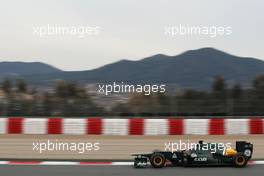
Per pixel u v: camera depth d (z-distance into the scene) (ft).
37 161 101.71
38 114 148.36
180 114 148.36
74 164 98.27
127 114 148.25
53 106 149.48
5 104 148.05
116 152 111.24
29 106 148.77
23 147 117.19
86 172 88.69
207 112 148.46
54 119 128.47
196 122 129.70
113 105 149.18
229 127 130.62
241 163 94.68
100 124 129.29
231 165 96.12
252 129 131.03
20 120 128.16
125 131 129.18
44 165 96.94
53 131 128.26
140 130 129.49
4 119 128.16
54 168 93.35
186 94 151.74
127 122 129.39
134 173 87.56
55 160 102.83
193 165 94.79
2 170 90.58
